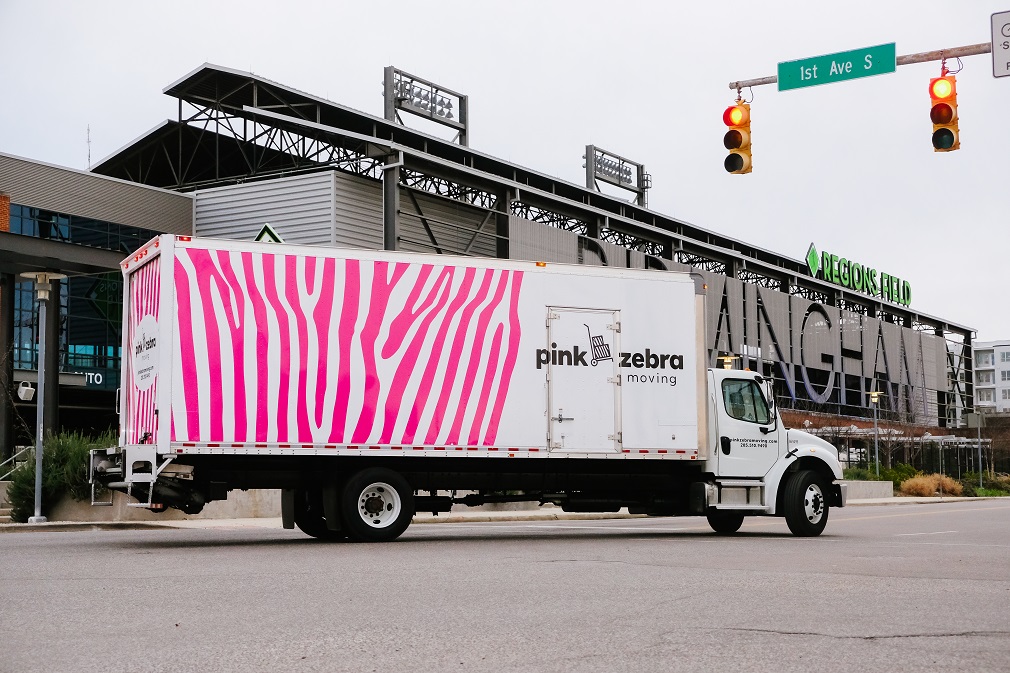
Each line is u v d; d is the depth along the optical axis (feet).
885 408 299.17
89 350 141.69
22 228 132.46
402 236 151.43
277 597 30.99
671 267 209.67
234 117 155.12
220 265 51.26
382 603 29.71
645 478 59.11
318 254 52.90
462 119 169.78
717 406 59.47
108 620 26.71
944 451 284.00
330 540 56.54
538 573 37.73
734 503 59.47
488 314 55.42
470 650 22.63
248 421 50.93
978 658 21.75
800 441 61.77
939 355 341.00
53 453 81.71
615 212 199.00
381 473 53.42
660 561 42.91
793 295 260.62
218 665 21.04
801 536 60.90
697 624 26.04
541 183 180.14
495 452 54.85
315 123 139.74
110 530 70.13
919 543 55.57
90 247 104.32
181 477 51.01
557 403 56.13
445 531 68.85
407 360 53.83
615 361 57.41
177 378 50.08
